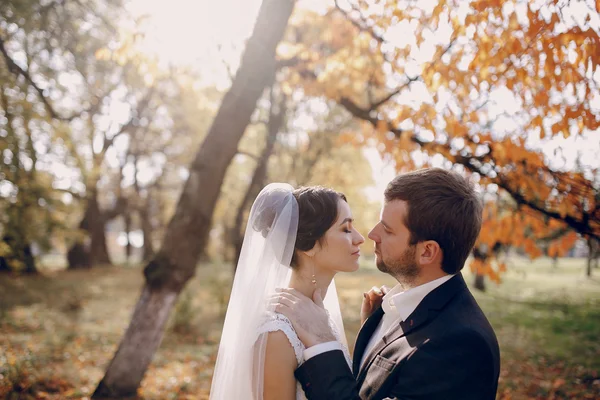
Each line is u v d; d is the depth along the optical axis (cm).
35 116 764
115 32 757
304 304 206
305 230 215
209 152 540
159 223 3184
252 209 230
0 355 621
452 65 361
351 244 219
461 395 170
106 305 1354
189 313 1015
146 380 652
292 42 692
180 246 543
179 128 2284
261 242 225
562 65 316
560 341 926
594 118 321
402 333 193
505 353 840
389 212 197
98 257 2709
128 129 2228
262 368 193
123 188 2770
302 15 613
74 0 788
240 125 538
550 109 361
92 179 1092
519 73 341
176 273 544
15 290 1525
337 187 1648
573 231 435
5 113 730
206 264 2756
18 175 763
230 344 219
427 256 191
